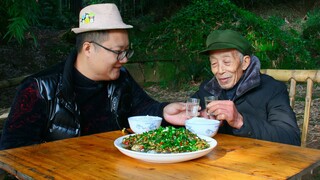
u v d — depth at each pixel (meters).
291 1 12.52
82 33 2.07
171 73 8.22
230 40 2.21
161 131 1.62
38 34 10.16
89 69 2.13
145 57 8.58
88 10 2.03
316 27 10.09
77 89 2.17
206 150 1.46
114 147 1.69
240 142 1.79
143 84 8.16
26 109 2.00
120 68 2.27
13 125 1.96
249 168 1.37
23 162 1.46
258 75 2.30
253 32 8.66
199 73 8.07
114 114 2.33
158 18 12.24
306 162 1.44
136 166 1.40
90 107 2.24
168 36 9.15
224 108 1.87
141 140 1.56
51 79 2.09
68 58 2.16
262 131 1.95
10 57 8.34
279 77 2.69
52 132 2.08
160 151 1.45
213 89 2.49
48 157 1.53
